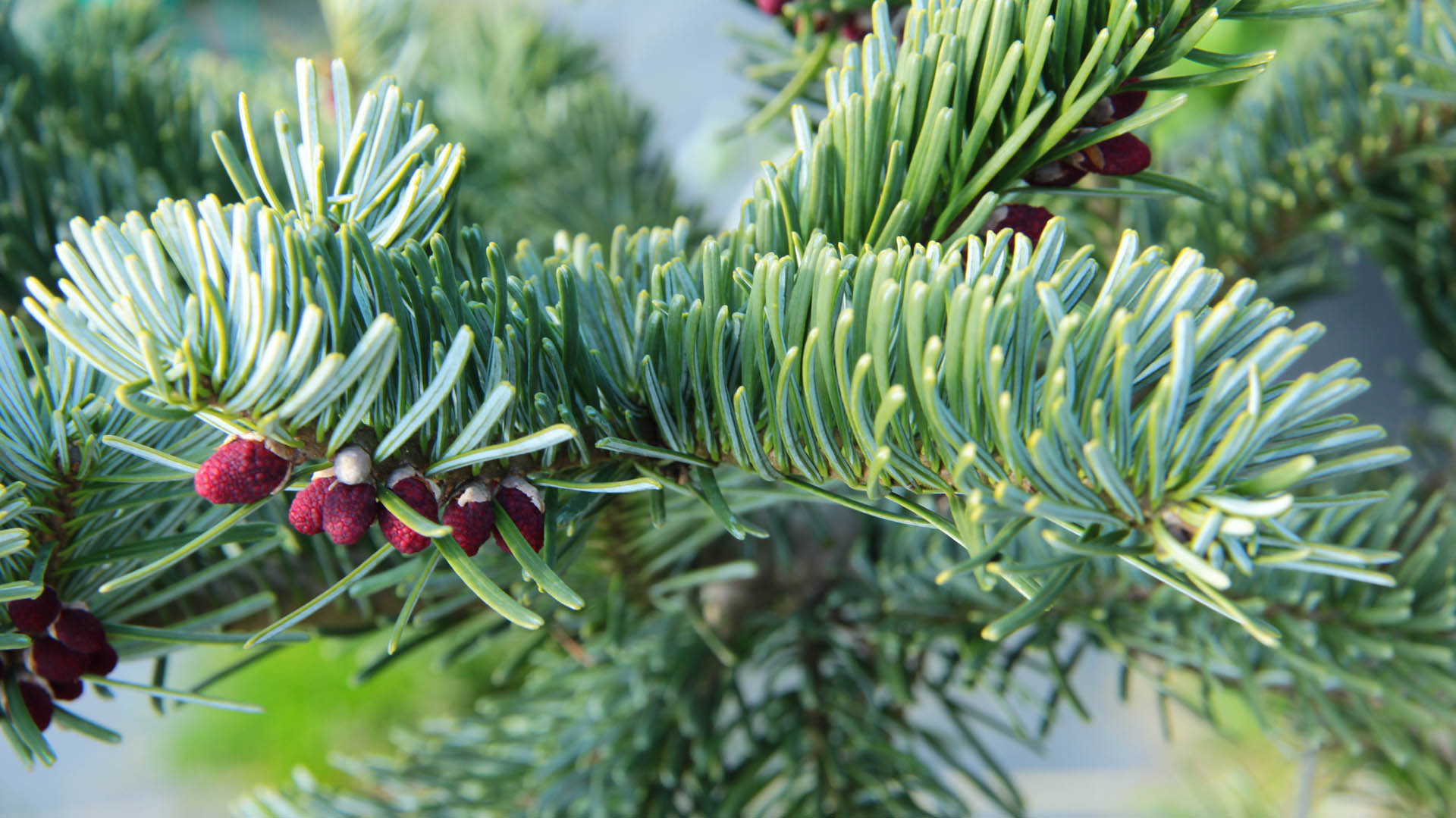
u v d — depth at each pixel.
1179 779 1.19
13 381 0.35
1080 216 0.59
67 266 0.33
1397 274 0.65
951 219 0.38
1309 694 0.47
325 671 1.50
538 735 0.58
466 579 0.34
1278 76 0.61
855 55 0.38
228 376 0.33
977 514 0.33
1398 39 0.53
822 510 0.57
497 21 1.04
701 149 1.46
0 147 0.51
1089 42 0.37
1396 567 0.46
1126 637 0.46
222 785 1.59
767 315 0.35
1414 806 0.60
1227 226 0.59
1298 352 0.32
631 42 1.91
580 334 0.37
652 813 0.51
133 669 0.92
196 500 0.39
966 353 0.34
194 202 0.56
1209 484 0.33
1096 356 0.34
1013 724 0.48
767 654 0.55
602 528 0.44
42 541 0.36
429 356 0.35
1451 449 0.64
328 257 0.34
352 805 0.56
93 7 0.85
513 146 0.91
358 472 0.34
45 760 0.36
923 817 0.50
